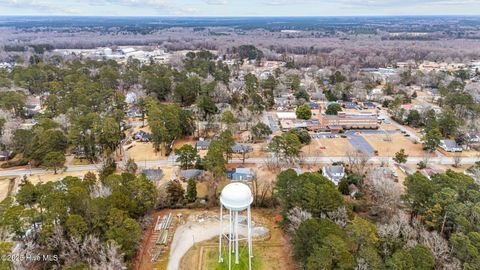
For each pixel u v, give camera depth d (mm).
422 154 88375
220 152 69750
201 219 58000
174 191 62469
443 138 97938
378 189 59438
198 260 47875
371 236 42250
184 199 63031
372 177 65625
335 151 90062
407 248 42156
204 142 92312
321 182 54438
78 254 43469
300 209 49906
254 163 81812
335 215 48969
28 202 52000
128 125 107000
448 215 48094
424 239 44156
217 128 101500
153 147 90312
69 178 56281
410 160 84500
